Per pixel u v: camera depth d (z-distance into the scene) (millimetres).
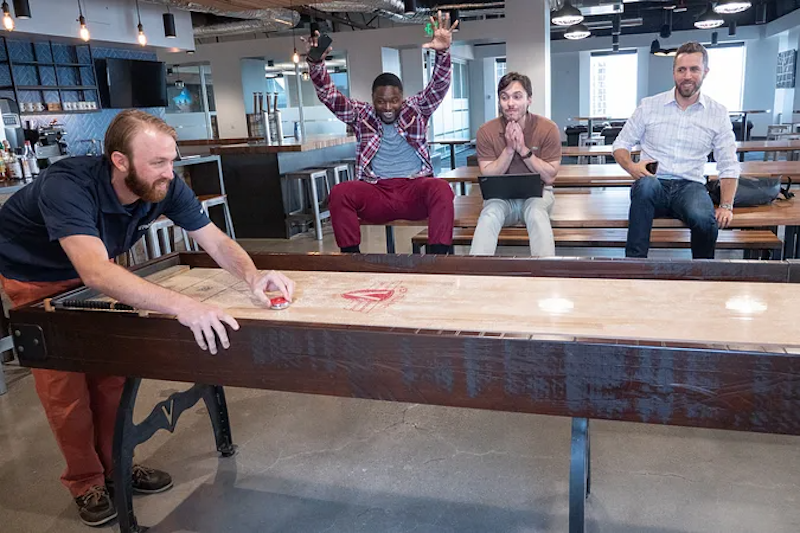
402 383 1467
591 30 16469
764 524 1969
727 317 1540
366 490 2258
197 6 8438
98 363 1726
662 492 2154
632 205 3520
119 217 1942
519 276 2023
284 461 2479
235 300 1893
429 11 10852
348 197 3631
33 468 2545
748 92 17703
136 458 2543
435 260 2107
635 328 1487
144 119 1749
